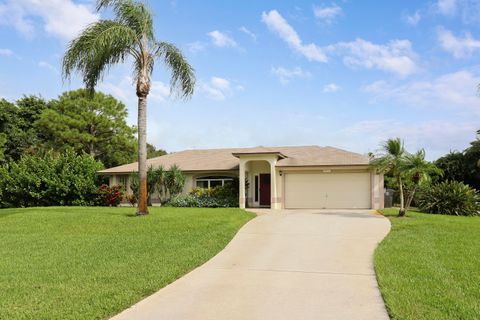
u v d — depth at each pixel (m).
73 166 28.33
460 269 8.95
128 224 15.70
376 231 14.60
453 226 15.90
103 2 17.67
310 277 8.68
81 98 46.78
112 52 17.48
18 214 18.72
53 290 7.52
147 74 18.27
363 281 8.33
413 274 8.56
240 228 15.25
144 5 18.05
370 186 25.94
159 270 8.99
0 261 10.00
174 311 6.63
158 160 32.38
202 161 30.62
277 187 26.80
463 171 33.19
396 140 19.31
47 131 47.03
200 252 10.93
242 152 25.81
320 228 15.23
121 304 6.80
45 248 11.64
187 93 19.16
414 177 19.31
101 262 9.77
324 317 6.31
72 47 17.06
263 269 9.41
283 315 6.41
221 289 7.85
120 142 49.00
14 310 6.45
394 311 6.32
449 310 6.30
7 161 46.19
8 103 49.03
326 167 25.97
